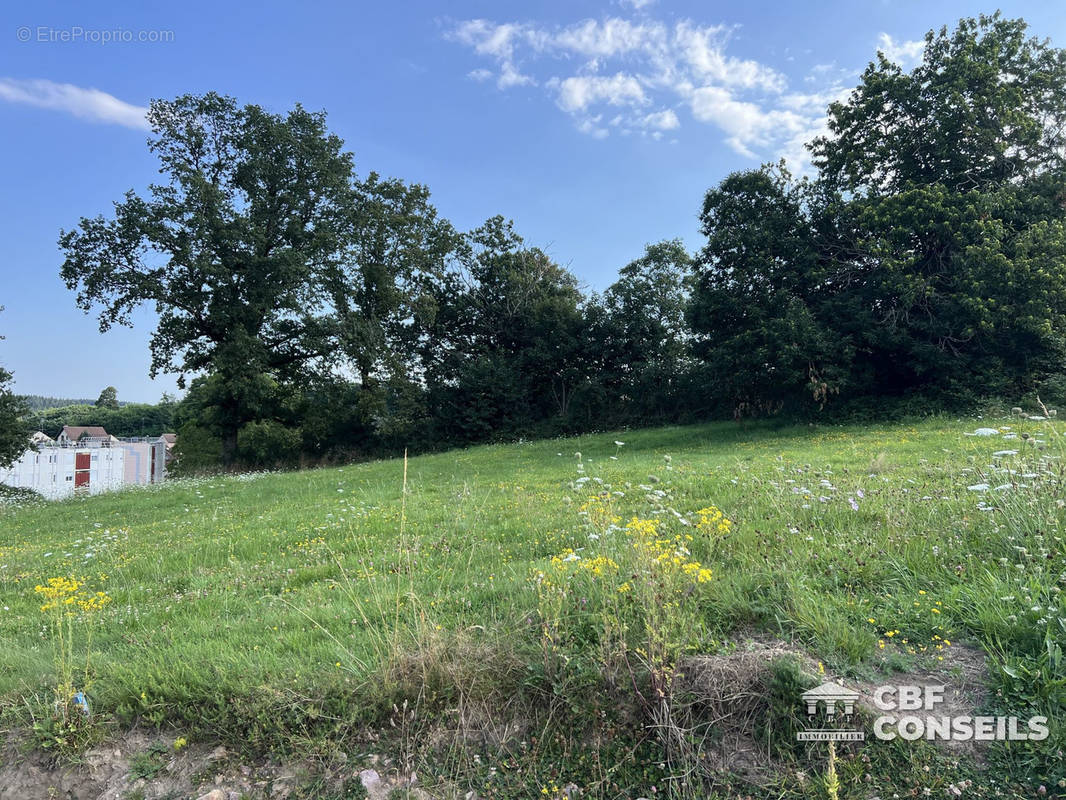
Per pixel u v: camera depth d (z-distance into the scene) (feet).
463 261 114.52
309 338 90.84
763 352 63.72
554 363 109.50
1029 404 54.29
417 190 104.58
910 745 8.89
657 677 9.64
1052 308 55.26
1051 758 8.37
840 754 9.00
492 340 115.96
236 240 80.79
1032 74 62.08
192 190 80.64
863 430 56.13
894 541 14.93
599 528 18.47
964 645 10.64
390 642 11.45
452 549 21.18
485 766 9.73
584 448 66.80
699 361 88.69
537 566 16.10
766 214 73.26
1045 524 13.82
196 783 9.91
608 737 9.80
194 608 17.38
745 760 9.22
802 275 68.80
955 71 62.08
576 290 117.50
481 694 10.54
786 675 9.74
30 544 34.04
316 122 90.38
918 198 59.21
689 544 16.85
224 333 86.74
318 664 11.84
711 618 12.07
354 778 9.67
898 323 63.62
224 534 29.89
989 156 62.13
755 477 28.40
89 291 82.12
